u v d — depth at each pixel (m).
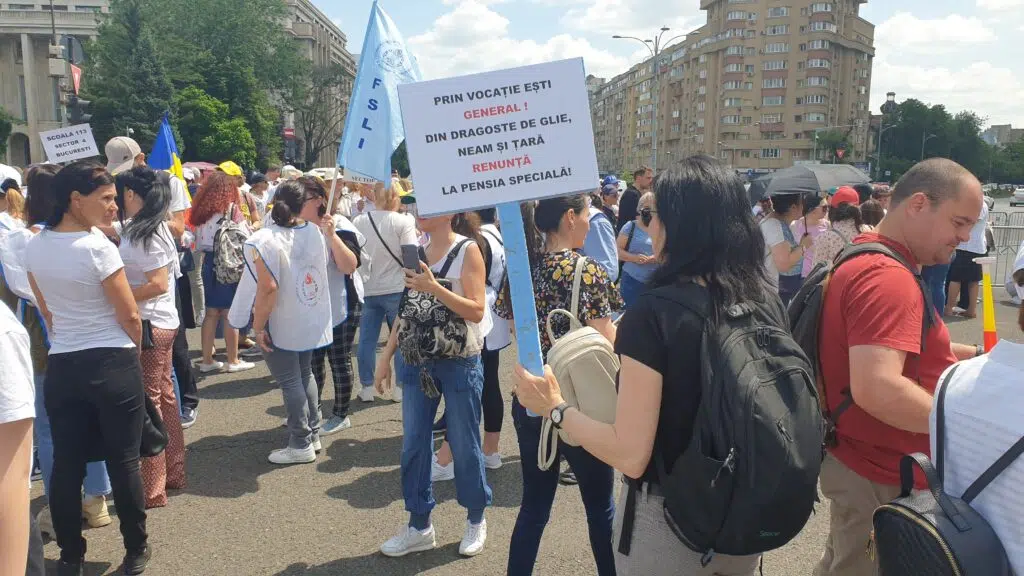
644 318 1.78
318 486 4.34
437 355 3.29
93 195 3.07
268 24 55.03
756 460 1.60
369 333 5.93
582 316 2.75
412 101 2.11
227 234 6.46
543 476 2.80
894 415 2.00
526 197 2.13
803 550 3.59
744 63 95.19
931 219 2.17
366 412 5.75
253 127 52.06
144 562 3.36
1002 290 11.71
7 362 1.47
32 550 1.63
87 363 3.10
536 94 2.12
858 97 102.38
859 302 2.11
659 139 115.06
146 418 3.38
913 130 96.50
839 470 2.32
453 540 3.67
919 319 2.07
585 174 2.13
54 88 68.12
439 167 2.11
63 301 3.08
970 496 1.38
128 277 3.80
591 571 3.39
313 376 4.96
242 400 5.98
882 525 1.47
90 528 3.83
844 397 2.25
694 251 1.80
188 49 49.84
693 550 1.79
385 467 4.64
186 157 46.88
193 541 3.66
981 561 1.31
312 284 4.48
